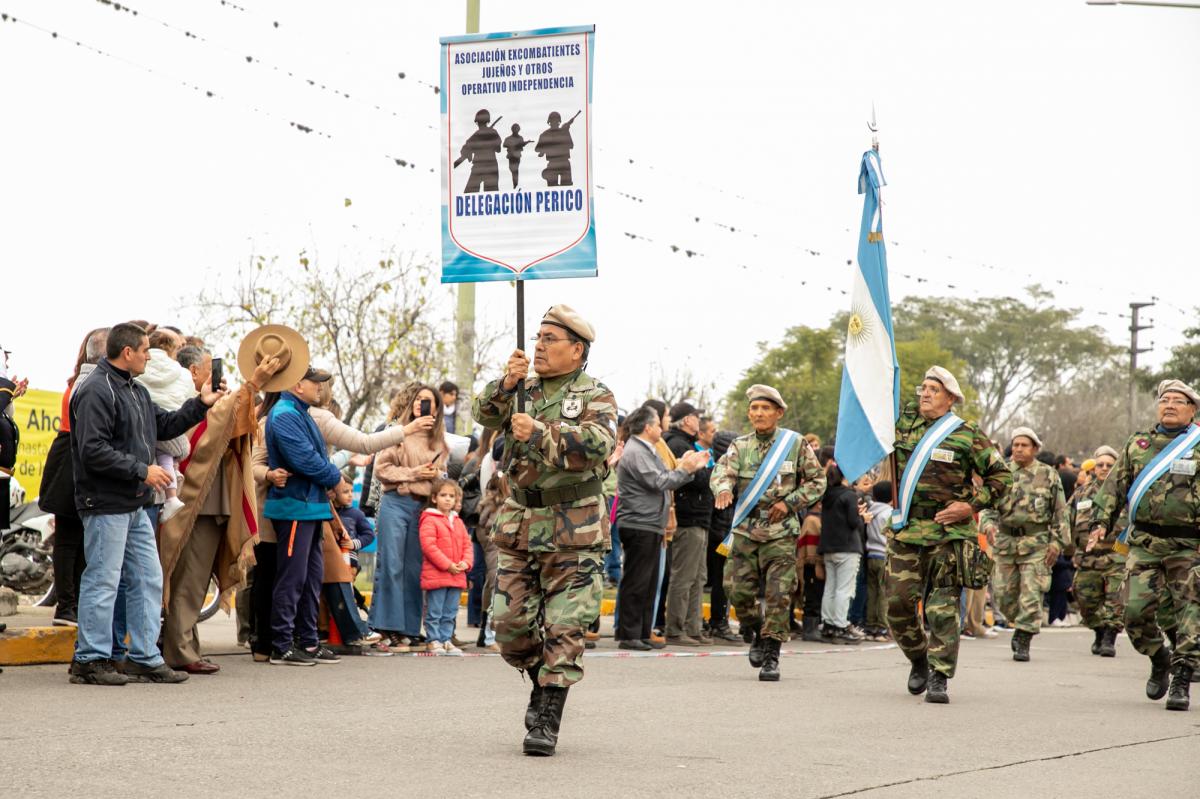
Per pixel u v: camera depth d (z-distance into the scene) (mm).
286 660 10125
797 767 6496
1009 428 81375
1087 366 83000
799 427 63688
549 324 6742
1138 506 9859
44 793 5367
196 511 9250
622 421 13133
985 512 16062
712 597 14281
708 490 13719
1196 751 7500
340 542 11141
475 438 13352
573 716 8047
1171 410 9906
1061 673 12031
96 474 8375
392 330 29906
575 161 8047
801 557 15008
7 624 10156
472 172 8164
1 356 9852
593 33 8016
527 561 6789
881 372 10219
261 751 6398
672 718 8078
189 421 9000
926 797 5855
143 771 5836
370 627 11328
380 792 5559
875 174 10617
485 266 8156
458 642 12102
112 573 8484
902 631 9625
